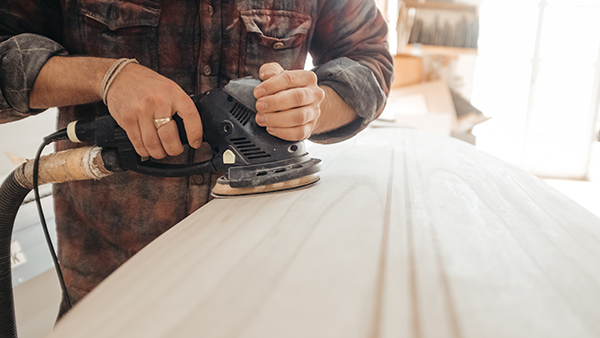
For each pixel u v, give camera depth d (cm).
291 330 25
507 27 396
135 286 33
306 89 65
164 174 69
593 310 28
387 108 369
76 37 79
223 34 85
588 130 417
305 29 92
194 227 48
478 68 395
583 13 384
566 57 399
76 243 92
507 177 73
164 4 80
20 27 70
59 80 64
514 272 34
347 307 28
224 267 35
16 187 68
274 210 54
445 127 347
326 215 51
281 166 66
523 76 407
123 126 62
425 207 53
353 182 68
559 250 39
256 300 29
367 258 37
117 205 87
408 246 40
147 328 26
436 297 30
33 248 87
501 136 432
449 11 360
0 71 62
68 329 27
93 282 92
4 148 90
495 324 26
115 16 77
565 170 434
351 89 85
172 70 85
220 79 89
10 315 69
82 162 67
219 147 67
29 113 69
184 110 62
